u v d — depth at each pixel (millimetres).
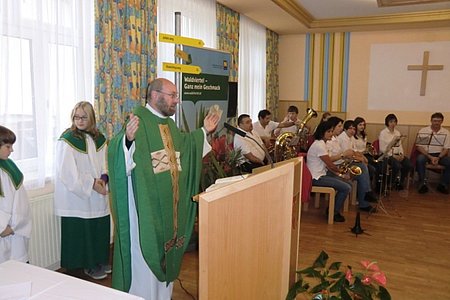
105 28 3037
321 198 5234
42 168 2625
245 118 4488
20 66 2477
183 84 3285
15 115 2479
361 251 3396
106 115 3107
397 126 6453
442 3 5113
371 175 5277
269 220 1396
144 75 3502
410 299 2572
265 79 6469
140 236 1980
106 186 2693
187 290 2672
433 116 5734
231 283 1240
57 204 2564
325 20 6176
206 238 1108
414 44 6238
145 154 1969
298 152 4723
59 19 2734
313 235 3803
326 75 6828
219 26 4812
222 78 3787
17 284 1274
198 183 2344
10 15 2412
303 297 2396
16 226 2084
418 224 4156
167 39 2916
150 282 2115
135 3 3307
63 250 2611
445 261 3197
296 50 6961
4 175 2061
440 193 5559
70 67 2848
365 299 1253
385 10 5559
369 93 6586
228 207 1184
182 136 2256
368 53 6523
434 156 5625
